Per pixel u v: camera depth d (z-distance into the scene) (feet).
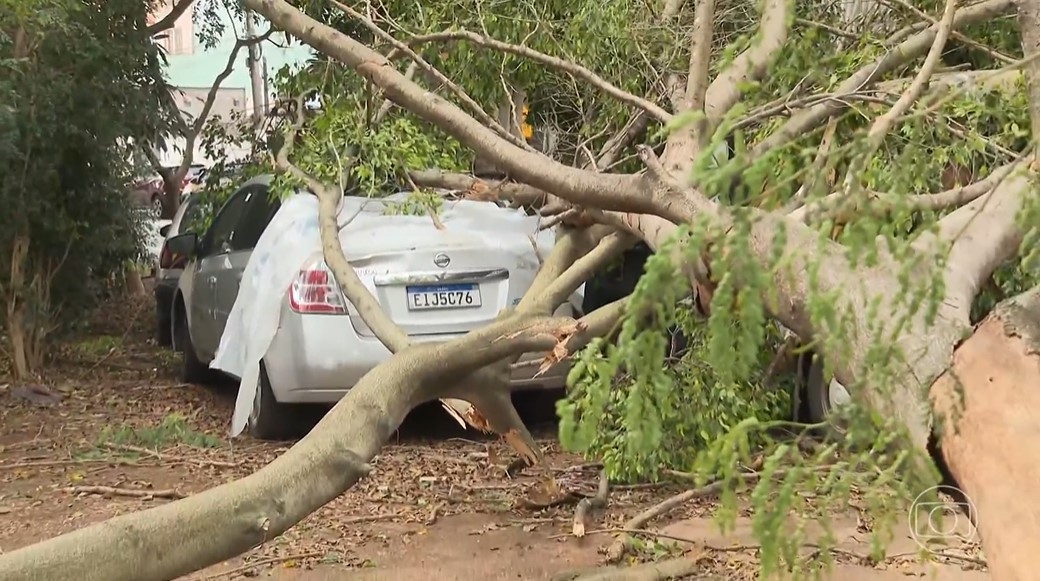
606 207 9.26
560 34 15.57
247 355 18.02
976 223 6.89
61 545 7.08
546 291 12.54
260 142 23.03
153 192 38.52
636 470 14.19
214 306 22.09
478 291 18.07
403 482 16.21
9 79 19.95
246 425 19.03
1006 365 5.49
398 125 16.10
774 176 4.78
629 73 14.62
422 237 18.11
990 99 10.04
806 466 4.81
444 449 18.15
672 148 9.37
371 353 17.67
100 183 24.18
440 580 12.23
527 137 17.56
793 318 6.03
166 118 26.61
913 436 5.39
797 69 10.57
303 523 14.20
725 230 4.27
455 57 15.72
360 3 16.16
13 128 19.67
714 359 3.96
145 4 24.97
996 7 8.87
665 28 14.19
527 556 13.06
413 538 13.73
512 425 13.88
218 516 7.84
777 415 15.17
